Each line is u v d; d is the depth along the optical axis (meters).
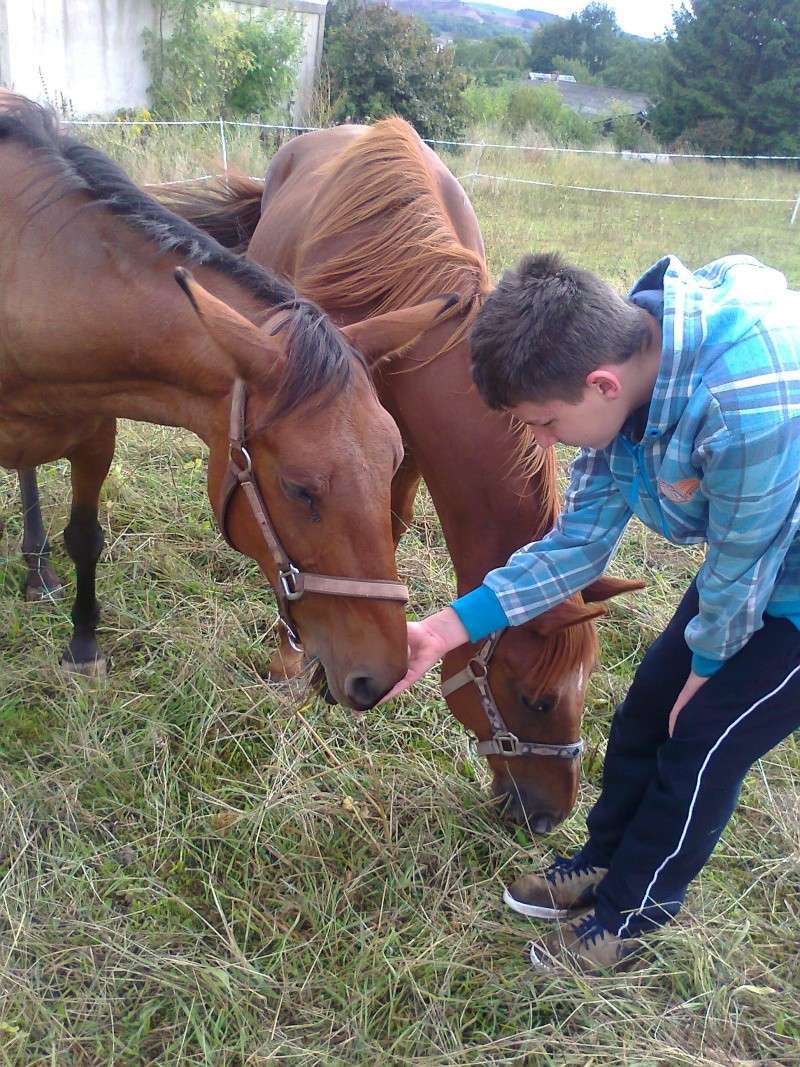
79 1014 1.80
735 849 2.34
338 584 1.71
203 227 3.54
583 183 11.89
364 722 2.62
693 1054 1.82
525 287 1.46
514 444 2.01
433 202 2.46
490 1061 1.76
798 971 2.04
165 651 2.79
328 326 1.73
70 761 2.37
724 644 1.61
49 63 9.03
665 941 2.00
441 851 2.24
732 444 1.38
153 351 1.94
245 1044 1.77
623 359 1.42
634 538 3.64
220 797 2.34
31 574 3.02
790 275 7.88
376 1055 1.75
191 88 10.02
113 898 2.07
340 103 11.12
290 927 2.03
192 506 3.51
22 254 2.07
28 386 2.20
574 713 2.02
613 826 2.09
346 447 1.66
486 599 1.86
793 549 1.58
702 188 13.04
